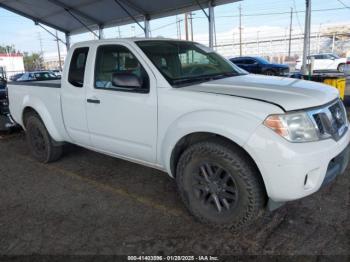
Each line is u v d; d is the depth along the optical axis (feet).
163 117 10.29
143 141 11.15
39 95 15.37
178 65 11.73
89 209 11.44
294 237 9.21
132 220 10.57
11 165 16.61
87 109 12.85
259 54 193.06
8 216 11.17
